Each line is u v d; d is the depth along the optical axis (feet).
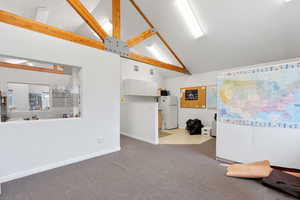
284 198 5.79
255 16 10.33
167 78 23.03
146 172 7.94
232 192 6.21
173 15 12.59
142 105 14.65
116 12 11.36
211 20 11.82
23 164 7.51
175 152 11.08
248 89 8.51
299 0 8.66
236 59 14.53
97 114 10.34
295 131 7.23
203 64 17.12
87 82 9.82
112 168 8.39
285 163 7.49
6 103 15.66
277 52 12.17
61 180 7.11
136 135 15.35
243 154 8.67
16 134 7.34
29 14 12.25
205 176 7.54
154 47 17.35
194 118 19.61
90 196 5.96
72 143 9.20
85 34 17.81
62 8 12.21
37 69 17.31
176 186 6.65
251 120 8.41
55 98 17.22
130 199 5.80
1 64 15.29
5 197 5.84
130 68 19.45
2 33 6.98
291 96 7.31
